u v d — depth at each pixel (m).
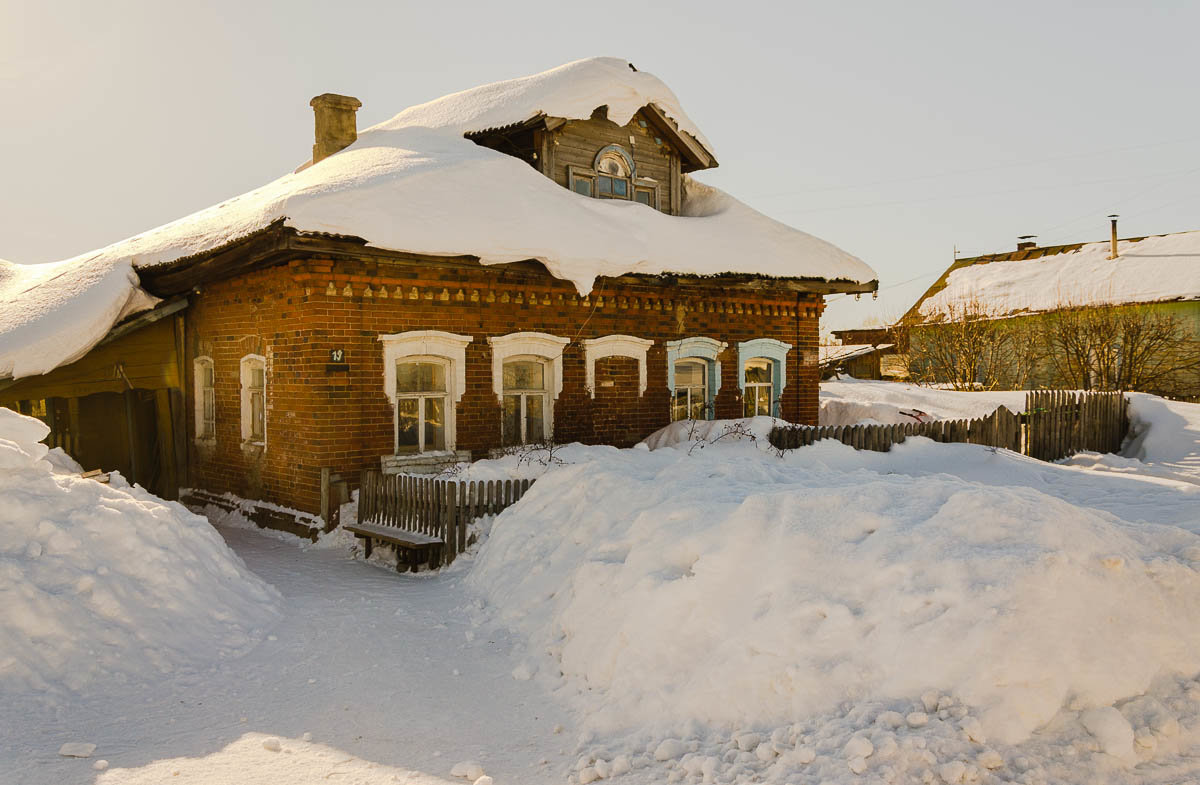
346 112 16.16
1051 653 4.57
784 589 5.40
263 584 8.22
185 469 14.69
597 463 8.77
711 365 16.03
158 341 14.45
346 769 4.67
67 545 6.61
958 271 41.62
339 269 11.20
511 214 12.47
